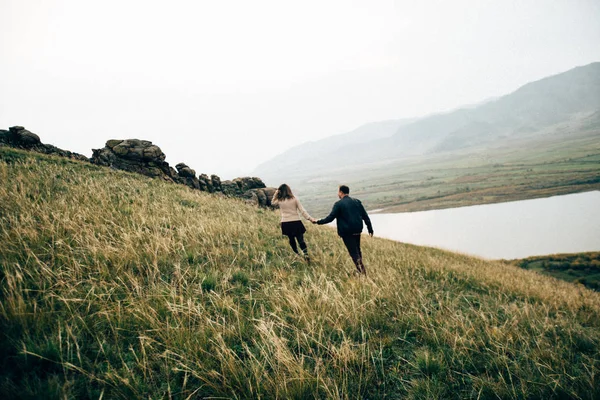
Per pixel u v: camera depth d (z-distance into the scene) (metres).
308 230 12.73
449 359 3.35
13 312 2.89
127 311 3.44
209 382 2.62
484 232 72.88
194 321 3.47
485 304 5.48
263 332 3.24
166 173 20.67
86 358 2.71
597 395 2.76
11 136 16.84
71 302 3.42
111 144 20.22
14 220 5.27
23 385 2.32
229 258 5.96
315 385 2.75
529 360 3.50
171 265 5.10
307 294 4.33
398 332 3.93
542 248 54.19
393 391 2.86
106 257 4.68
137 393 2.45
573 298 7.77
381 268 6.88
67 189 8.75
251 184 27.45
